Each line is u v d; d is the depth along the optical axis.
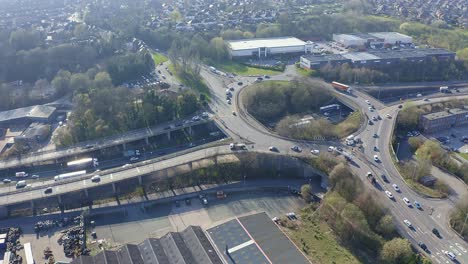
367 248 196.75
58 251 199.25
